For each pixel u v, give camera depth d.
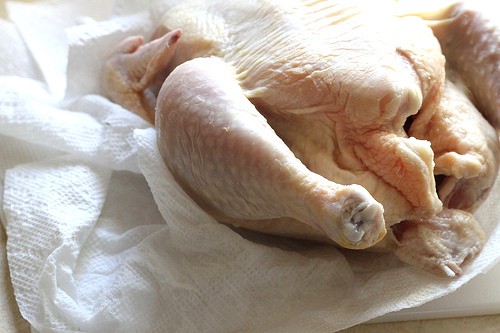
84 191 0.49
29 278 0.46
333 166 0.42
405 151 0.41
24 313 0.45
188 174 0.44
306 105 0.42
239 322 0.44
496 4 0.49
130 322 0.44
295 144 0.43
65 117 0.52
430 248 0.44
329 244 0.46
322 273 0.45
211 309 0.44
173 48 0.50
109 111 0.52
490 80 0.46
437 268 0.44
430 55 0.44
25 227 0.47
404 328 0.45
